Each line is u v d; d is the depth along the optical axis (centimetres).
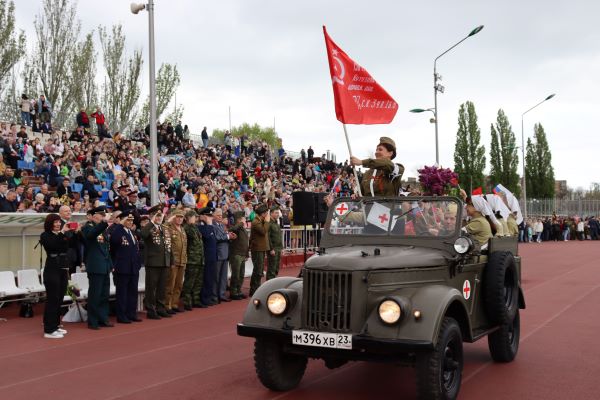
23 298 1115
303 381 679
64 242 951
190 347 862
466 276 658
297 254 2098
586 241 4572
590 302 1316
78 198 1592
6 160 1914
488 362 761
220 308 1255
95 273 1006
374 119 794
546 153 7025
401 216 671
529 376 690
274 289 611
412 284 580
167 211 1525
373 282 557
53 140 2244
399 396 615
